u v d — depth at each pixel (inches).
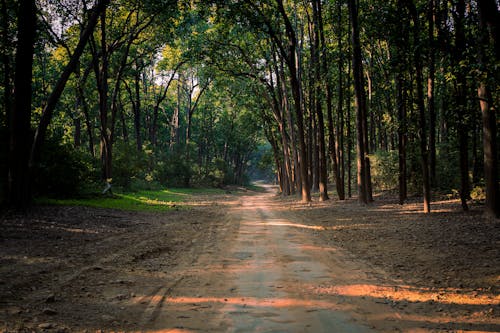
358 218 647.8
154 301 216.7
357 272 288.2
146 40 1338.6
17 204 527.5
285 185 1857.8
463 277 263.1
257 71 1359.5
